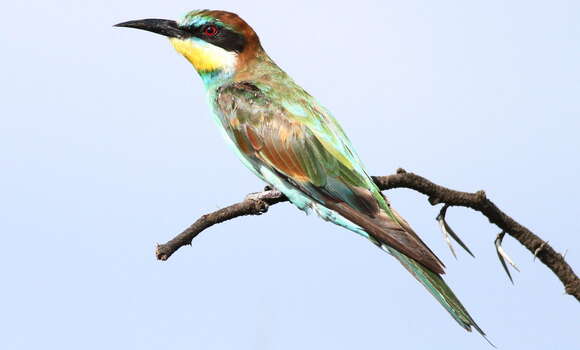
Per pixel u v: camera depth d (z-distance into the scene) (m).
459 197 10.20
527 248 10.19
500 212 10.14
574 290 9.96
